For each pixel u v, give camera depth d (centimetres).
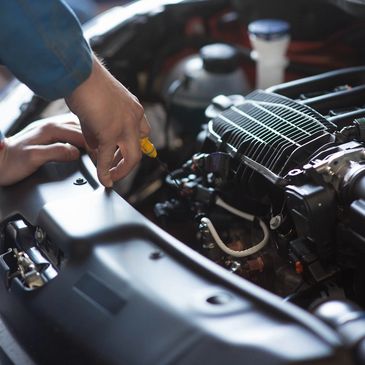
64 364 84
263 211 108
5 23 87
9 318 97
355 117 108
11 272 99
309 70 173
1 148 111
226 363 69
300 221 91
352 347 69
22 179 111
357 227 86
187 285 80
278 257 103
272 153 102
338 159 90
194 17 187
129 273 83
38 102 141
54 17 88
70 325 84
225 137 111
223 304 76
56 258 96
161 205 122
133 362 74
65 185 108
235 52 168
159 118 175
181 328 74
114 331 78
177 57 189
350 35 167
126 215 94
